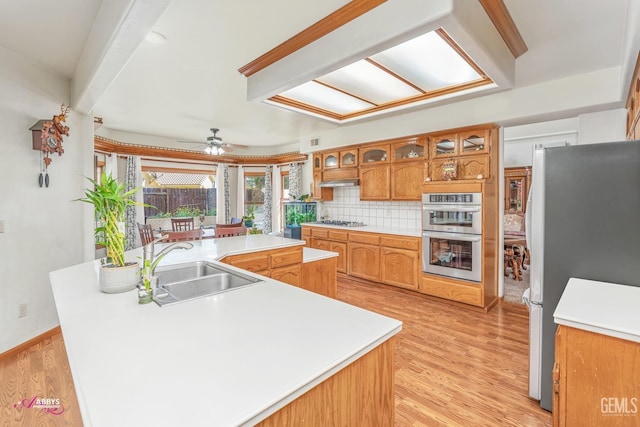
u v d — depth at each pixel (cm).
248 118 476
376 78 273
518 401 200
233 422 64
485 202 354
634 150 163
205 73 301
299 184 711
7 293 263
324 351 94
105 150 561
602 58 267
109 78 238
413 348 271
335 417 92
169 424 63
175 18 207
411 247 415
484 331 304
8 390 216
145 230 405
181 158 692
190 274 215
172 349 94
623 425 126
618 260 167
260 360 88
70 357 89
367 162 491
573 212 177
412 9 164
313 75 228
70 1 199
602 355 129
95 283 167
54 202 306
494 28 205
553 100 316
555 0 189
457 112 379
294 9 195
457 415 188
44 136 277
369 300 395
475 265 356
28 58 279
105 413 66
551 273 185
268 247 288
